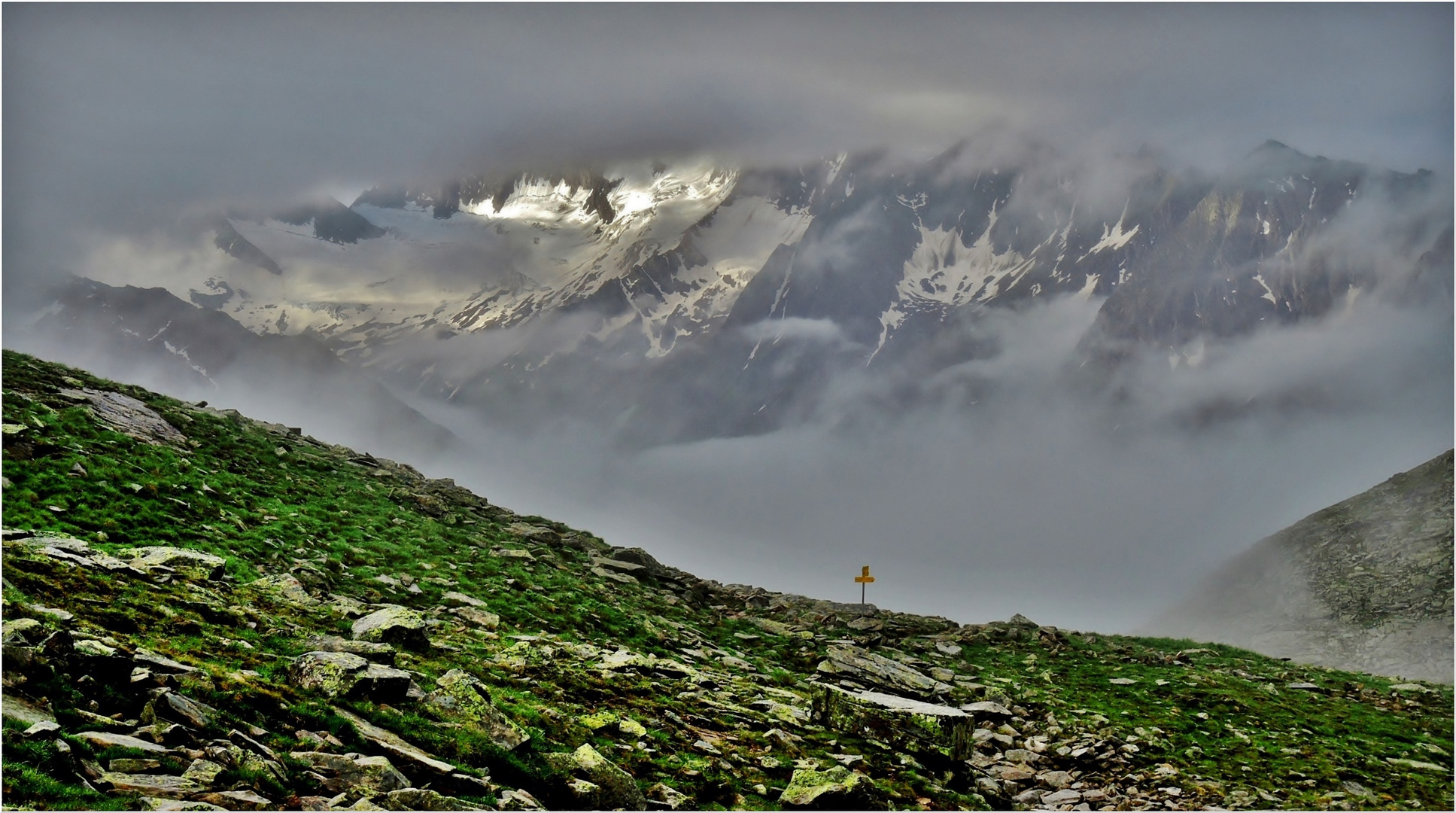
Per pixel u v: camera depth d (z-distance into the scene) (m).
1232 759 48.84
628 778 27.89
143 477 51.31
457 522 68.81
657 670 44.31
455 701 28.77
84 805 18.78
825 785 31.56
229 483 57.22
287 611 37.59
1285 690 63.28
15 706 21.19
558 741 30.72
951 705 51.78
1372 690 64.25
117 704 23.20
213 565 38.69
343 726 25.50
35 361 65.94
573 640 48.41
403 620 37.50
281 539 50.38
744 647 60.84
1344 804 43.56
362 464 76.06
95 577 32.16
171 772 21.09
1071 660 69.38
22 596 27.91
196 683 25.00
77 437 53.66
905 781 36.72
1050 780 45.09
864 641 67.56
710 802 30.27
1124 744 49.31
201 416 69.44
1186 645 76.81
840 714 41.19
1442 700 62.69
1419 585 113.12
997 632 76.56
